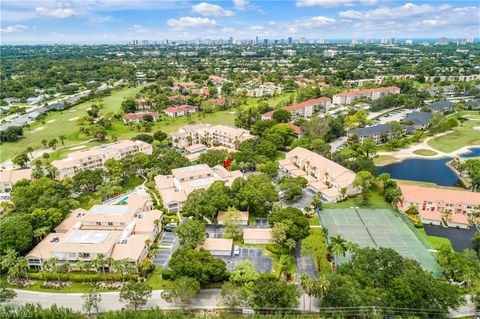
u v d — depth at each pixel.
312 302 96.38
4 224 117.31
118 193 164.50
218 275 100.69
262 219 141.25
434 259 112.00
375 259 96.31
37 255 111.69
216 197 140.12
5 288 96.38
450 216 136.75
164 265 114.06
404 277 89.94
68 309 89.88
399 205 148.00
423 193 146.75
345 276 92.44
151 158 188.25
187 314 93.19
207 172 169.00
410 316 84.56
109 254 111.25
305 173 179.50
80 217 135.88
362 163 175.88
